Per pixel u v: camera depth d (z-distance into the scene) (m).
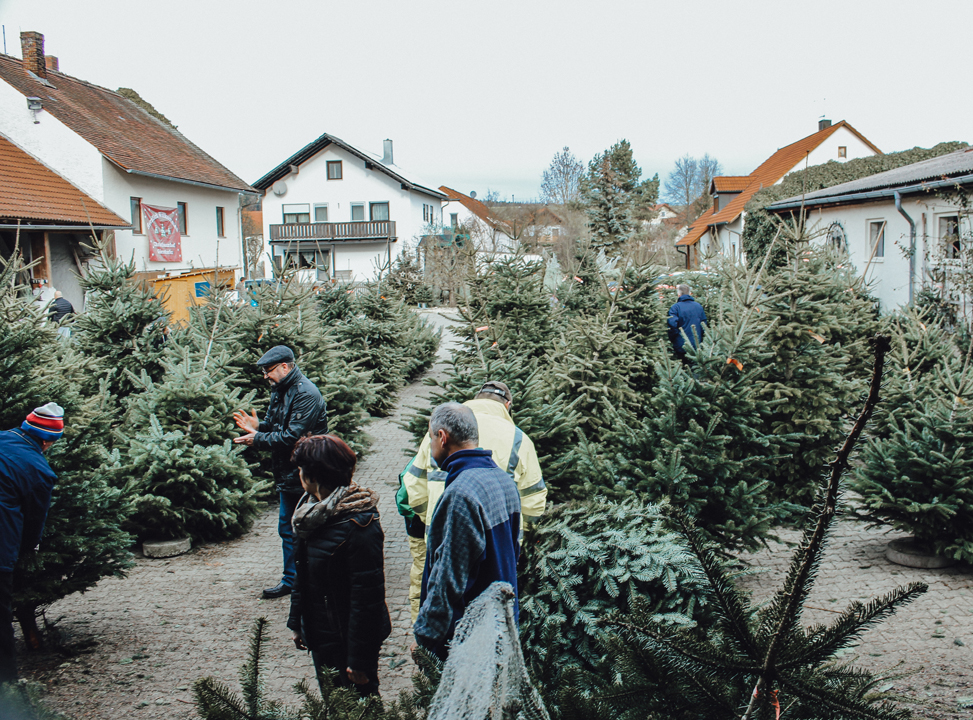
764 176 42.97
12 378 4.46
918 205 15.33
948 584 5.33
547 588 3.39
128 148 26.78
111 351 8.45
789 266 7.45
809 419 6.66
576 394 6.91
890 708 1.61
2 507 3.56
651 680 1.72
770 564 5.85
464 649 1.79
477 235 44.06
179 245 29.09
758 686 1.62
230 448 6.80
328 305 14.99
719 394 5.59
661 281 10.46
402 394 14.68
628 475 5.34
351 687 2.05
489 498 3.03
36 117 23.89
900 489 5.85
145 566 6.19
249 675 2.13
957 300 12.50
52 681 4.16
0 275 4.94
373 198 48.31
